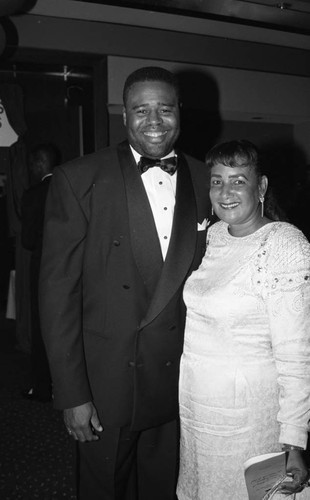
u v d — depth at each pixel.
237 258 1.59
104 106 4.65
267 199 1.82
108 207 1.78
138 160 1.86
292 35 5.09
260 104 5.46
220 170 1.61
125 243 1.78
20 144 5.76
